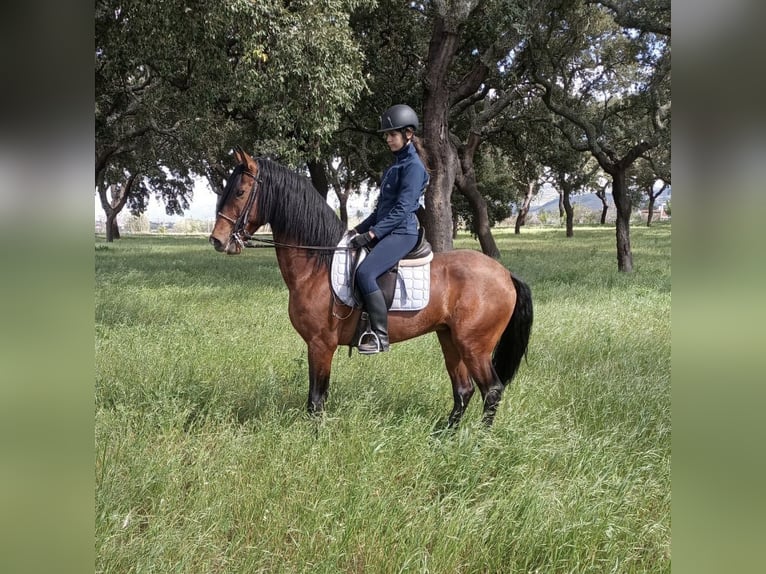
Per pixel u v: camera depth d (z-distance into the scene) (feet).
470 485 11.32
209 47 24.85
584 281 43.55
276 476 11.32
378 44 46.21
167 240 132.87
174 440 13.02
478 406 15.25
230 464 11.68
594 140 53.01
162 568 8.78
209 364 18.17
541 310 28.91
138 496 10.76
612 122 66.69
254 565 9.14
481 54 45.42
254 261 66.33
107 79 36.47
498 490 11.06
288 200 13.19
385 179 13.62
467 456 12.00
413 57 48.44
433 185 39.91
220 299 32.71
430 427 13.50
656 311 28.45
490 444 12.33
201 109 35.04
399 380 17.29
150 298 31.96
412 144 13.30
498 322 13.93
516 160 76.48
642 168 130.11
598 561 9.57
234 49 28.37
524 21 37.81
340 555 9.23
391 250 13.12
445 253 14.56
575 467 12.06
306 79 25.13
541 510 10.22
